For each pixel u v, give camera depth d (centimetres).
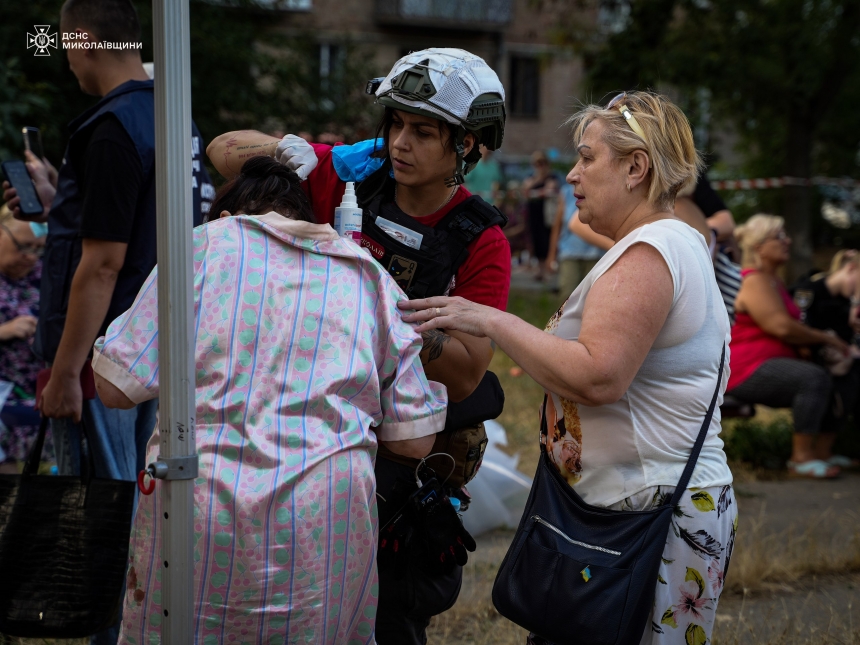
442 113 227
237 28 1115
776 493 545
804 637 345
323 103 1236
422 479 241
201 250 201
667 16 1264
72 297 285
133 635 196
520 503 456
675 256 207
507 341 210
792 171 1411
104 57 308
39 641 324
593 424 216
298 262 204
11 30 798
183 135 181
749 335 592
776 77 1312
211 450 191
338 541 196
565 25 1484
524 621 211
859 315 605
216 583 189
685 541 209
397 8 2406
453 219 243
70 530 255
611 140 216
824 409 577
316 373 198
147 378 196
